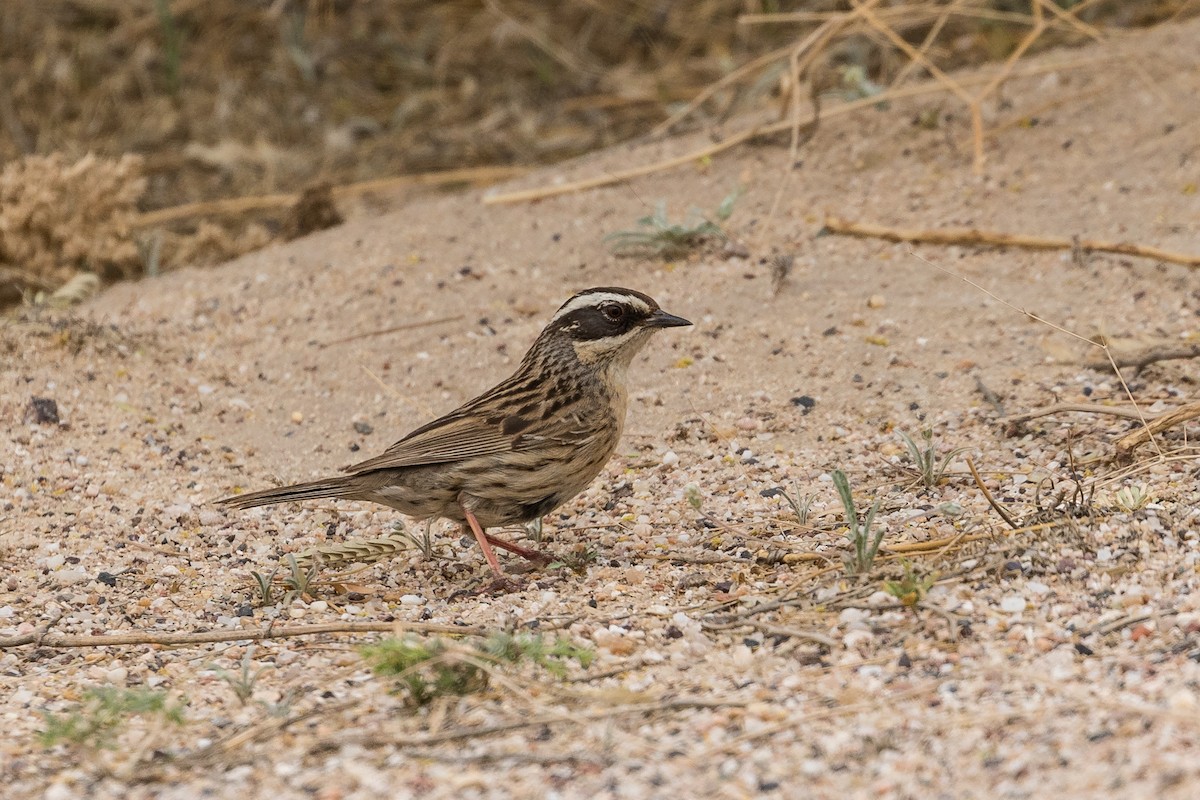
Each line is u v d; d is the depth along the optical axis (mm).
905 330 13805
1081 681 7754
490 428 10344
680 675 8430
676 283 14961
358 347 14391
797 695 7992
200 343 14672
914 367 13227
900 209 15922
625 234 15414
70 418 13086
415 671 8312
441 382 13734
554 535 11195
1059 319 13688
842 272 14898
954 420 12344
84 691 8617
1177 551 9281
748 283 14820
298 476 12484
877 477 11523
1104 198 15594
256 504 10289
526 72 22203
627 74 21891
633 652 8812
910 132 17172
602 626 9219
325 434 13102
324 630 9438
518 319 14648
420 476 10344
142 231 18891
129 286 16516
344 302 15234
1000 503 10609
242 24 22750
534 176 17766
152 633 9539
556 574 10375
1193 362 12758
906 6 18922
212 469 12539
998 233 14984
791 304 14391
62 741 7891
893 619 8836
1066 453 11484
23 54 22094
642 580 10047
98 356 14016
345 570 10836
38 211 16844
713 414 12844
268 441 13016
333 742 7664
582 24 22750
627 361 10836
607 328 10609
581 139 20547
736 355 13672
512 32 22594
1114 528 9648
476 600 10039
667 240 15453
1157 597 8695
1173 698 7324
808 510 10828
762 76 18531
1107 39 18562
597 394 10656
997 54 19312
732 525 10906
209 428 13211
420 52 22484
